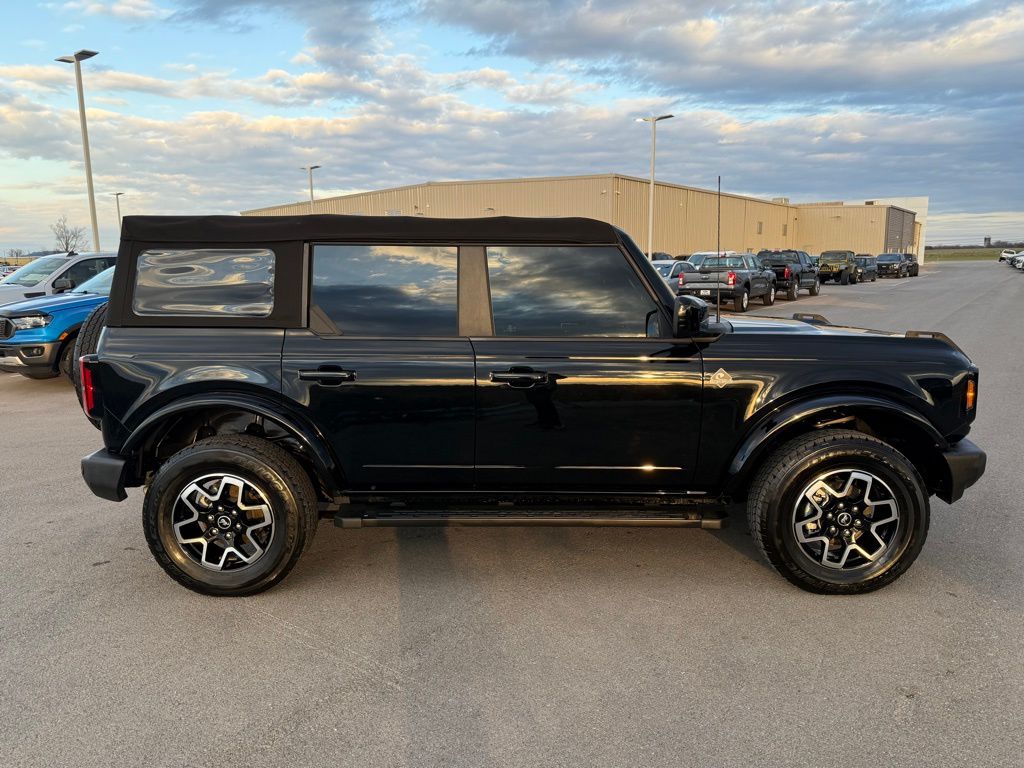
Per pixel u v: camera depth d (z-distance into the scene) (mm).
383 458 3465
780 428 3359
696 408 3412
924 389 3420
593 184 42781
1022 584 3572
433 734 2482
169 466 3365
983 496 4836
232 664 2926
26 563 3904
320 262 3467
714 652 2986
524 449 3449
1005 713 2570
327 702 2670
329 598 3492
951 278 43625
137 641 3104
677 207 48031
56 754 2389
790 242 62375
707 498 3590
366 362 3381
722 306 19500
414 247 3467
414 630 3186
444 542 4172
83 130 22812
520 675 2832
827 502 3381
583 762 2338
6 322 8648
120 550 4082
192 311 3455
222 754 2389
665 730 2492
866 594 3471
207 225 3461
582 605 3402
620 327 3459
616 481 3510
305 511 3434
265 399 3402
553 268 3461
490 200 46438
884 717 2553
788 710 2598
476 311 3457
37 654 3000
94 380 3410
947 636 3094
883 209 63688
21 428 7125
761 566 3820
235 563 3486
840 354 3453
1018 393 8133
